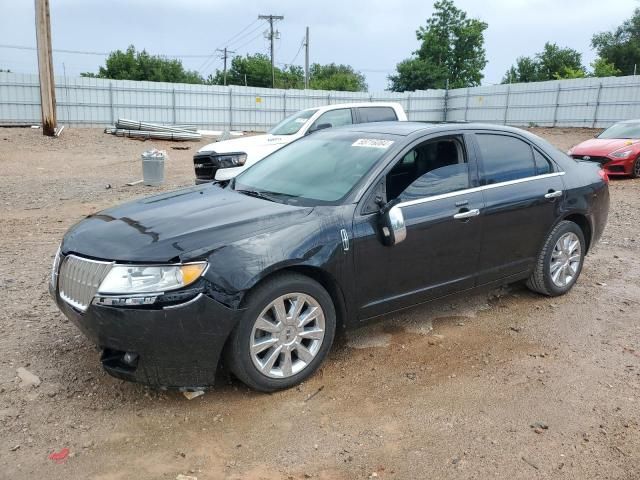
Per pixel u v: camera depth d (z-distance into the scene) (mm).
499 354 4176
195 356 3207
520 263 4859
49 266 6004
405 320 4777
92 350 4023
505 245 4660
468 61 58625
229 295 3203
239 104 34812
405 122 4902
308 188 4109
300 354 3617
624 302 5254
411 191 4094
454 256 4305
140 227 3510
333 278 3646
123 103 31938
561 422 3307
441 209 4156
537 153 5039
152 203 4098
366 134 4527
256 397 3510
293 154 4734
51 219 8586
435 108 40844
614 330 4633
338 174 4125
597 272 6145
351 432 3178
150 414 3305
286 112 36156
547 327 4676
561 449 3055
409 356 4113
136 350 3139
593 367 3990
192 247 3221
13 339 4172
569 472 2869
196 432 3150
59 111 30484
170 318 3094
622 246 7273
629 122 15016
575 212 5184
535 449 3049
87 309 3186
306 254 3482
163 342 3121
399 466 2895
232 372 3422
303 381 3688
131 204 4156
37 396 3434
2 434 3066
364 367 3930
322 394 3566
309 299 3578
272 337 3465
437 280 4262
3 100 28797
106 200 10438
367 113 10406
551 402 3523
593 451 3041
